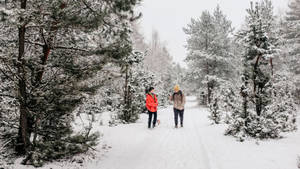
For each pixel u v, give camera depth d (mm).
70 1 4223
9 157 4223
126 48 4699
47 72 4637
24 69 4004
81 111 5305
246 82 6797
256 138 6281
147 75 14555
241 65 7477
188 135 7516
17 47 4418
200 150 5629
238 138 6250
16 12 3334
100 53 4477
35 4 3799
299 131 7473
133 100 10695
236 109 6816
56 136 4457
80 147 4605
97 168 4293
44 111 4180
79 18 4164
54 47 4578
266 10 10117
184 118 12258
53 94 4043
